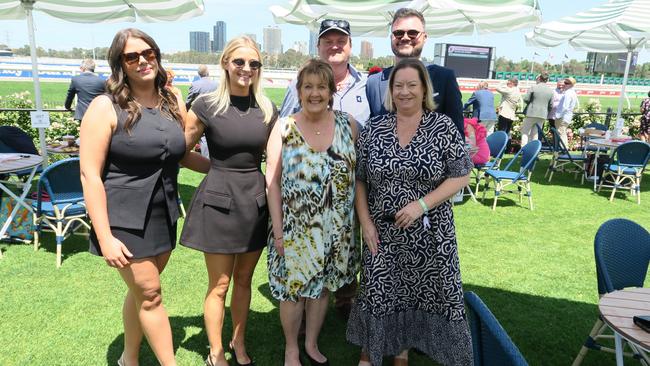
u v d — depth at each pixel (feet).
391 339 8.23
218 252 7.89
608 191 25.03
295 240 7.93
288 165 7.82
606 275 8.25
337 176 7.89
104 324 10.42
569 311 11.69
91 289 12.08
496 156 23.93
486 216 20.01
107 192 6.86
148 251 7.10
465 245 16.38
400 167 7.54
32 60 17.40
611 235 8.77
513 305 11.96
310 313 8.88
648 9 22.07
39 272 13.02
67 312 10.89
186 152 7.74
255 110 7.76
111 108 6.61
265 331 10.43
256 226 8.09
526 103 33.94
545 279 13.61
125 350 8.39
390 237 7.86
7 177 18.21
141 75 6.77
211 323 8.47
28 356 9.18
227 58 7.38
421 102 7.62
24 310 10.93
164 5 18.80
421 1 16.08
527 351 9.87
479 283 13.23
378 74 9.42
